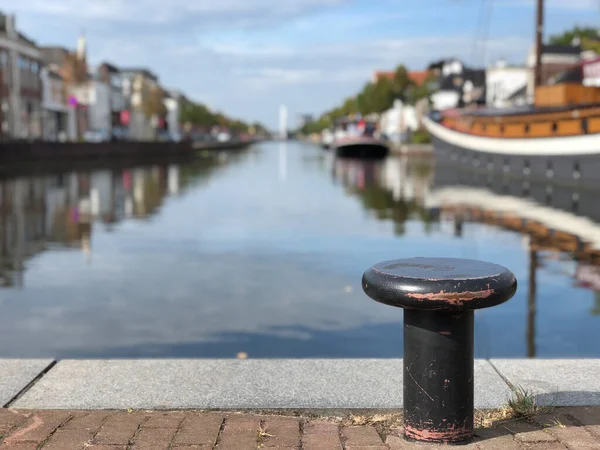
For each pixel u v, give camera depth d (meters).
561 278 11.70
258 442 3.08
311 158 81.62
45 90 74.94
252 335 8.12
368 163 64.38
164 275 11.84
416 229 18.20
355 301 9.80
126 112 113.50
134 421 3.31
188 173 47.47
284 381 3.91
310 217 21.03
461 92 76.25
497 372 4.06
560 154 35.97
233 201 26.59
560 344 7.82
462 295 2.87
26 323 8.72
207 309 9.41
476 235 17.09
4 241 16.03
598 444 3.05
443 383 3.05
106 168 51.97
